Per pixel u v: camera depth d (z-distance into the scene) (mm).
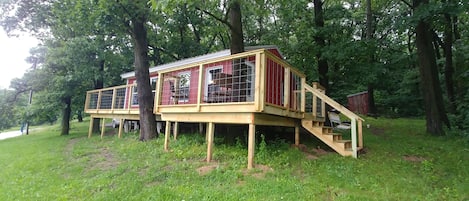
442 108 9648
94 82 15359
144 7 8234
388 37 16297
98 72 14586
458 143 7156
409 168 5152
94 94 13383
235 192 3973
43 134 17984
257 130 8117
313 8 11469
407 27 7953
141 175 5355
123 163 6488
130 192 4398
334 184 4277
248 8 8906
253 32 18000
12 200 4512
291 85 8039
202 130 9406
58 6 9992
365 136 8508
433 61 9742
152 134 9336
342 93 17500
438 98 9688
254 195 3828
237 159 5852
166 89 10523
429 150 6551
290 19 11172
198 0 7270
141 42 9719
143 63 9672
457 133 8391
